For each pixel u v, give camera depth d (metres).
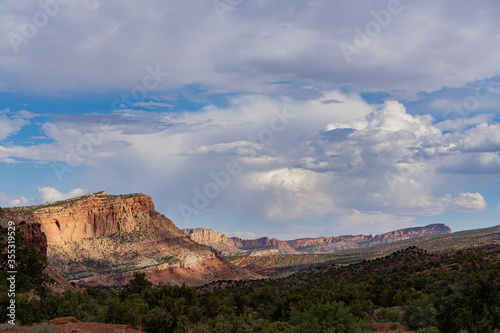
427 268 105.06
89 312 34.22
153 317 31.61
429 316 30.53
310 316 27.50
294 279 138.00
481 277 28.50
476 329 27.50
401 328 35.44
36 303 28.34
